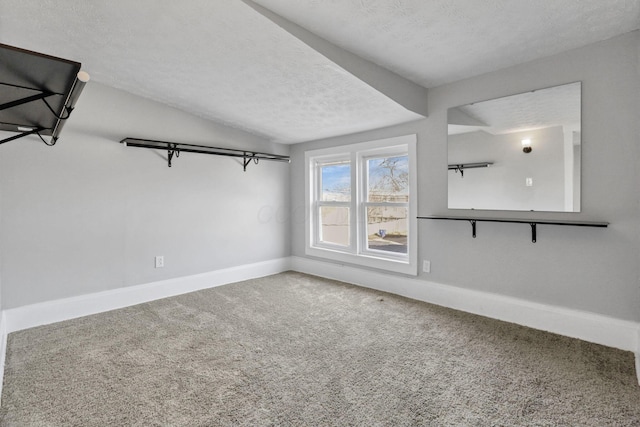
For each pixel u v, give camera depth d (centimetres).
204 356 208
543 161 242
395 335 238
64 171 274
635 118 205
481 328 249
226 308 297
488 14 192
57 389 172
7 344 225
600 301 222
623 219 212
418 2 183
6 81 116
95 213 291
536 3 180
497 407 155
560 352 209
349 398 163
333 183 417
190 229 352
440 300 304
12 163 251
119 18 202
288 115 336
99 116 290
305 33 214
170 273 338
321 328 251
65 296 276
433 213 308
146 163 320
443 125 299
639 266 207
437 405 157
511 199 259
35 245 262
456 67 263
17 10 194
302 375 185
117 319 272
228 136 381
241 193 397
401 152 345
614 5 180
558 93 235
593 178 221
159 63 254
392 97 274
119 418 150
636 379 177
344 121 333
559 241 238
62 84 120
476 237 281
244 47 226
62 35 220
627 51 207
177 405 159
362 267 372
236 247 393
